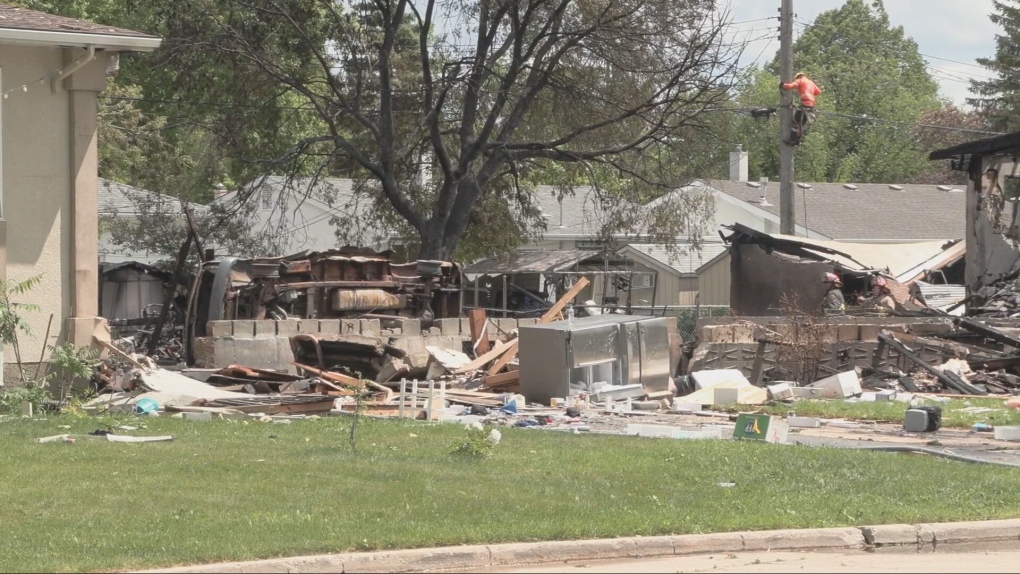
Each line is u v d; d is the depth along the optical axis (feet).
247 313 143.43
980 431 95.25
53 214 104.68
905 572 47.67
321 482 61.52
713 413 108.27
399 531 50.80
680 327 191.31
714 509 58.59
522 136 226.79
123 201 257.75
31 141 103.71
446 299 163.84
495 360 135.13
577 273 223.92
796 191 324.80
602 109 210.59
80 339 105.09
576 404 110.63
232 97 222.28
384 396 114.52
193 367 136.77
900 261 194.80
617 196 226.38
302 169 239.91
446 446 76.18
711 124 211.82
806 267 177.27
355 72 217.36
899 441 88.12
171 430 83.30
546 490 61.21
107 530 50.19
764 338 141.38
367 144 227.40
